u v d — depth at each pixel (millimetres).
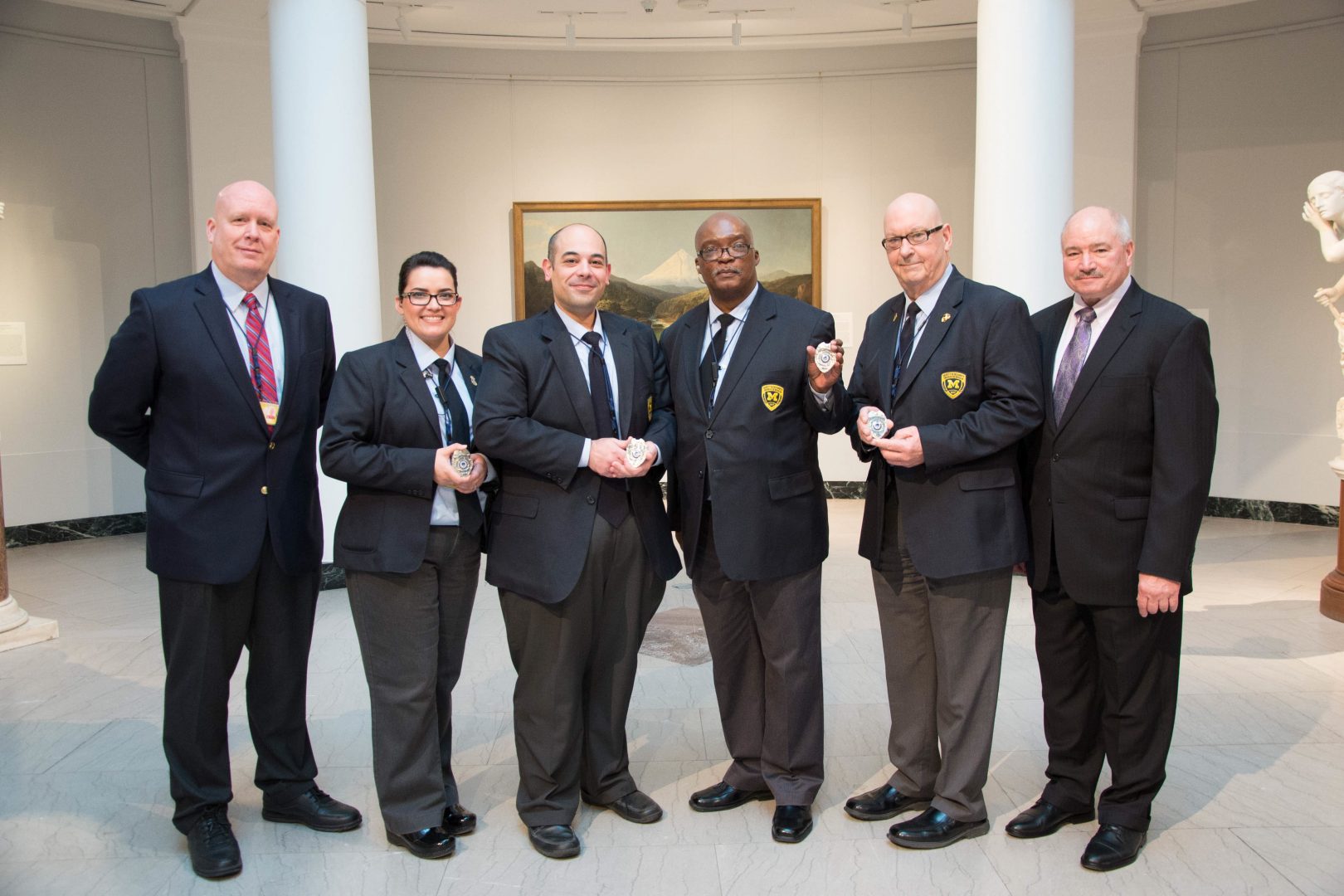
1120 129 8781
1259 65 8703
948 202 9820
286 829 3447
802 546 3340
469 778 3852
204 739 3234
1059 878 3064
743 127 9984
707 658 5297
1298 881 3031
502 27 9188
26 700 4742
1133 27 8664
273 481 3240
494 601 6566
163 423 3201
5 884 3109
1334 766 3859
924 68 9758
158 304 3150
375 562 3197
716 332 3414
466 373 3537
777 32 9391
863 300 10055
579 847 3248
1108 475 3119
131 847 3346
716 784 3699
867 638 5605
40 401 8516
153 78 8844
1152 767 3160
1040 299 6512
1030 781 3744
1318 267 8586
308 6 6215
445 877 3121
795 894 2986
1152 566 2996
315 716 4488
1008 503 3195
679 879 3090
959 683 3234
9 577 7383
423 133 9828
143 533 9031
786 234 9992
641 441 3141
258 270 3201
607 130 9977
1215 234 9008
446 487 3279
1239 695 4629
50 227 8453
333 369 3562
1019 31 6410
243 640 3361
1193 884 3018
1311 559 7449
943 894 2982
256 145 8867
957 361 3189
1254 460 9016
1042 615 3336
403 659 3248
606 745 3480
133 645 5594
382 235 9828
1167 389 3025
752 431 3287
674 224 10000
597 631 3398
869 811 3443
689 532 3404
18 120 8266
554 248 3271
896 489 3330
